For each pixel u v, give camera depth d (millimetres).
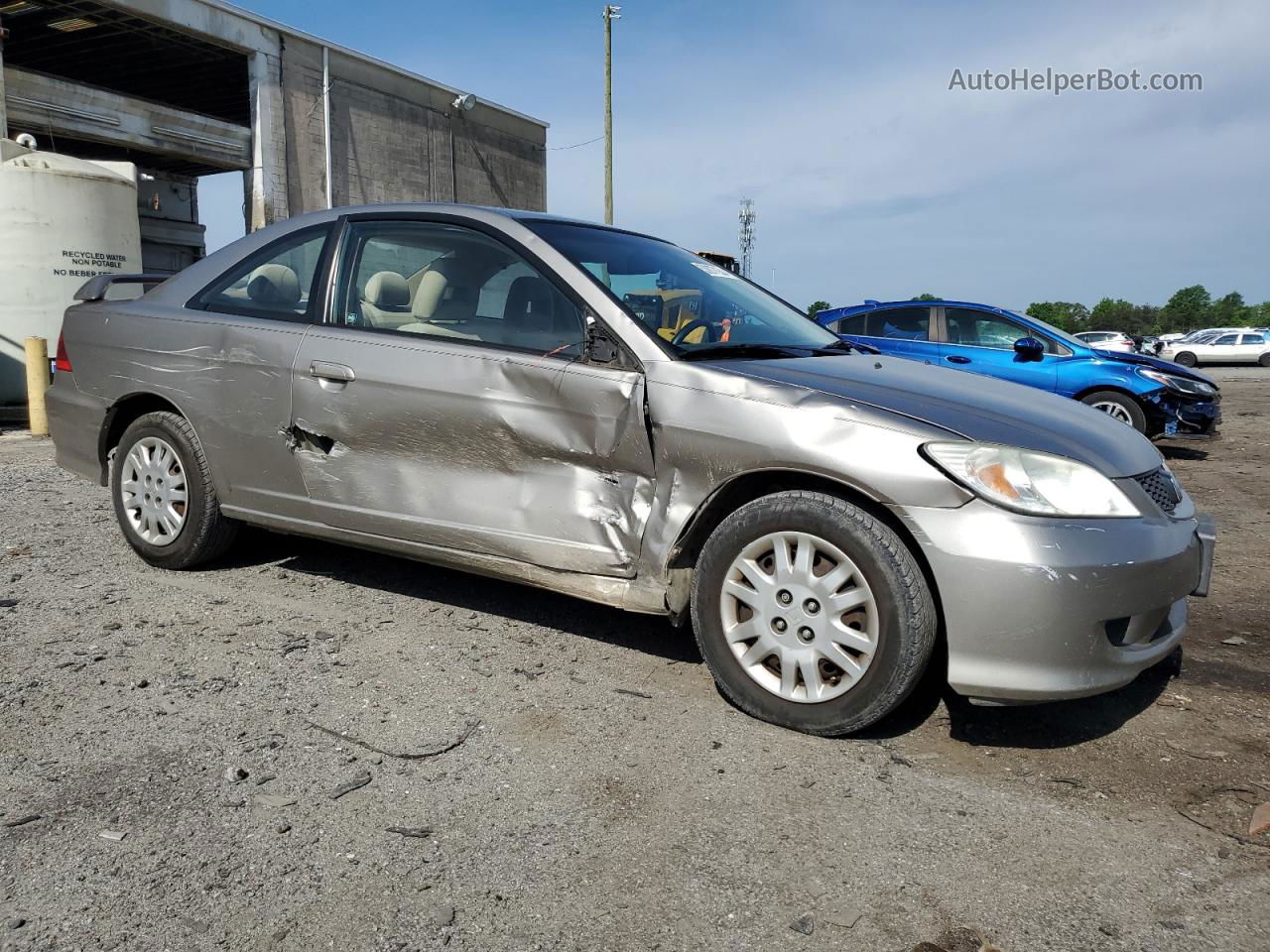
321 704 3102
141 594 4137
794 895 2152
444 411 3477
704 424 3025
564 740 2891
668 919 2062
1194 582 2953
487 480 3453
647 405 3127
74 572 4426
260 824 2396
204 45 21062
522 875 2215
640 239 4172
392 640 3684
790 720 2957
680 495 3094
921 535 2715
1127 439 3139
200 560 4379
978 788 2660
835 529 2820
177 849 2281
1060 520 2676
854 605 2824
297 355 3832
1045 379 9852
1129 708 3230
